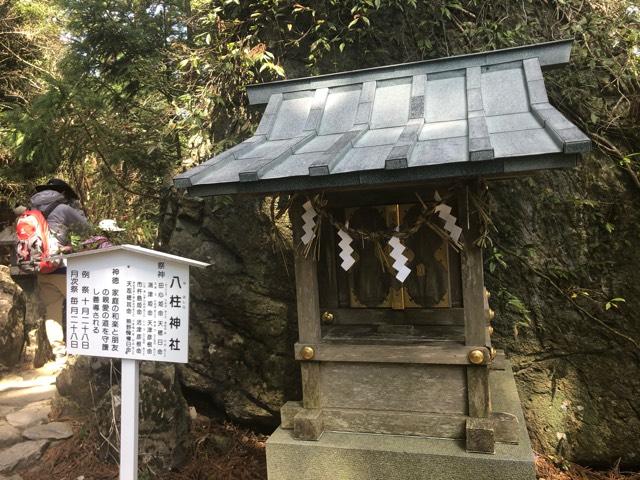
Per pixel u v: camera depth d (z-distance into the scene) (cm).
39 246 448
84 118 399
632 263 320
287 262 358
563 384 334
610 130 326
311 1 362
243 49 368
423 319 244
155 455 305
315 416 232
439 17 350
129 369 245
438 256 240
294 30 370
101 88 430
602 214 325
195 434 354
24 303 515
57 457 317
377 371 231
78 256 245
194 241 377
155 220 504
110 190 468
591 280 326
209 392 377
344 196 240
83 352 248
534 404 339
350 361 230
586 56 331
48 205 468
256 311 364
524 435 224
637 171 319
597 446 328
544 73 328
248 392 370
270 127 251
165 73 425
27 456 312
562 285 331
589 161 329
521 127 190
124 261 243
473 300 218
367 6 351
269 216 359
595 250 326
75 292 249
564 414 334
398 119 229
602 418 327
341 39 356
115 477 296
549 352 336
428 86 241
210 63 378
